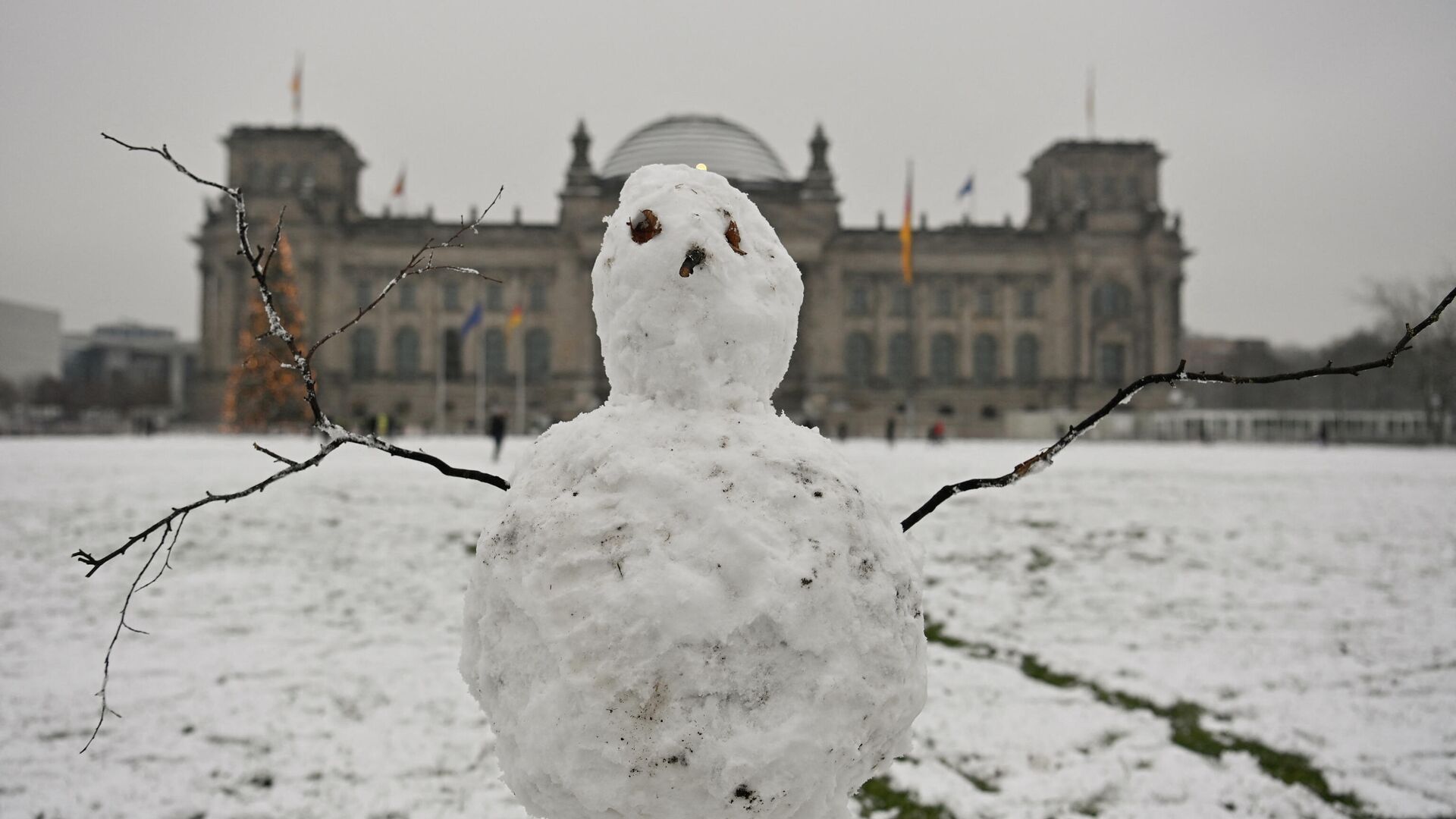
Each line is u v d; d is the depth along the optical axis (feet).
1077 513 49.16
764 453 7.04
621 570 6.55
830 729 6.55
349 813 14.43
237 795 14.94
